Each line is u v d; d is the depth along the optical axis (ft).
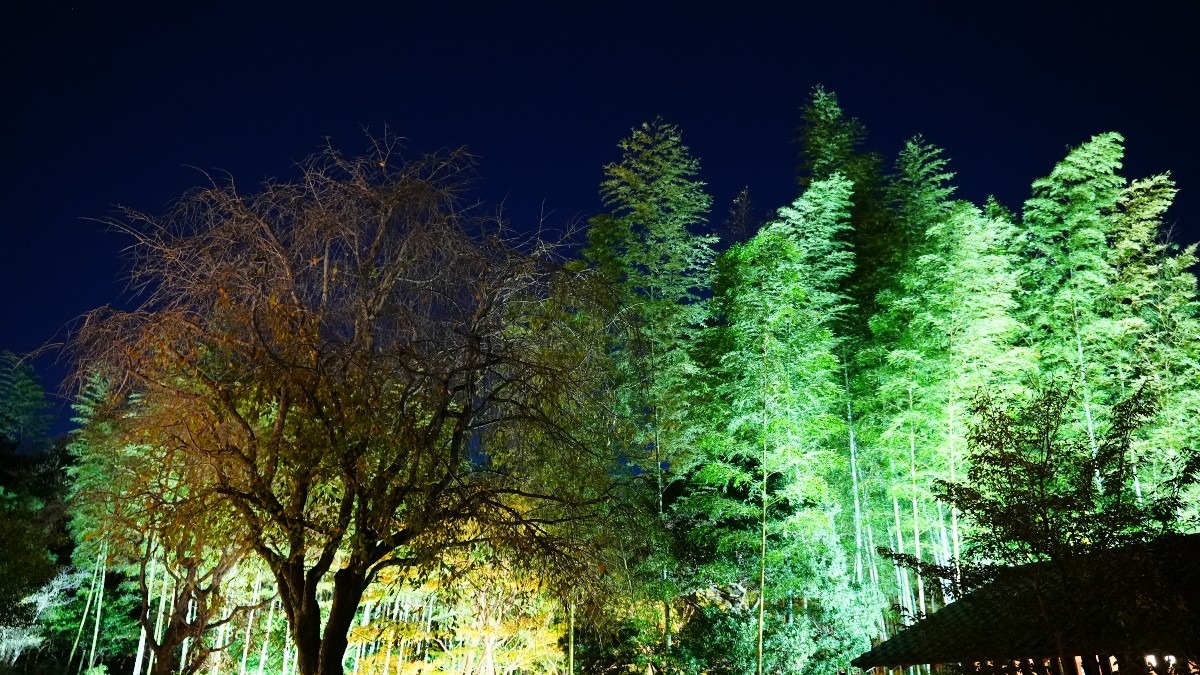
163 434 31.22
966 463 52.54
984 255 64.39
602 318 36.91
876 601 61.57
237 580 53.47
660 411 61.36
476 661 59.88
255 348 30.48
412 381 31.55
